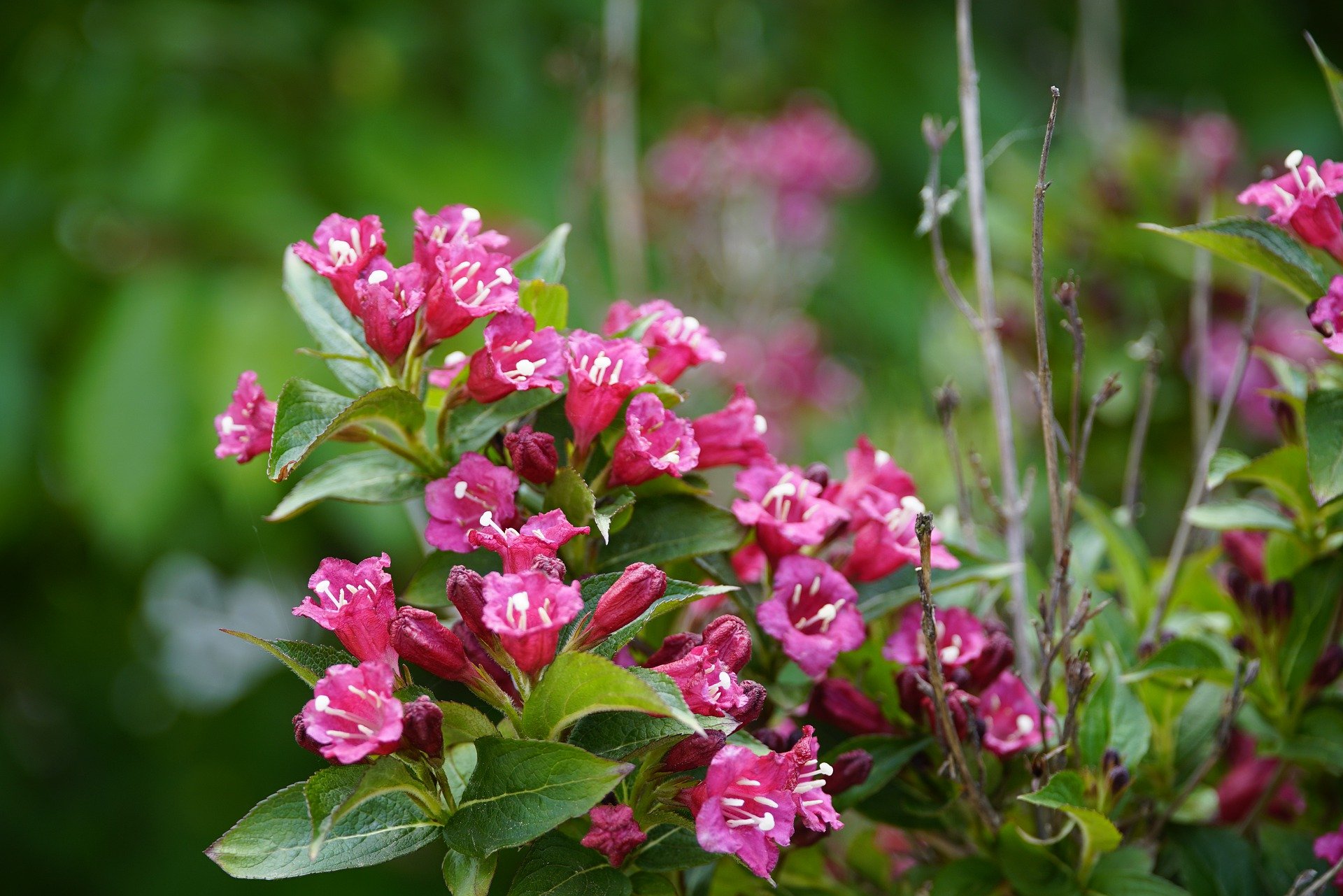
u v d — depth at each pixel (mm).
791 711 985
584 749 905
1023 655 1019
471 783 902
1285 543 1048
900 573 999
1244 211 1463
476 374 947
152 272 1598
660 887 915
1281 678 1031
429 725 891
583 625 923
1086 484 1444
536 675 904
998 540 1082
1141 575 1073
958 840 1022
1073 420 993
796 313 1938
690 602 976
